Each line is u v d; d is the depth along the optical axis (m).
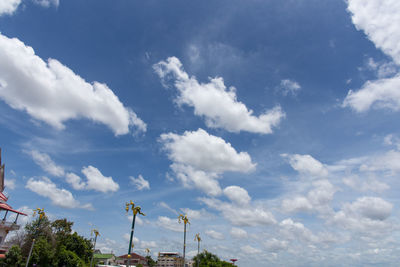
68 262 53.38
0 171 46.91
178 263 127.19
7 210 42.00
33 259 48.66
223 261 73.88
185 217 45.88
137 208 28.27
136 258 122.00
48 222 61.44
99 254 111.75
